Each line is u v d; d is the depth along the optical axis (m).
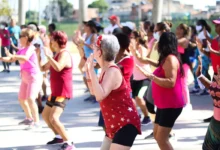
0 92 13.13
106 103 4.74
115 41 4.71
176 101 5.46
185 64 8.66
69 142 6.89
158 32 7.75
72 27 37.56
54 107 6.79
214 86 4.60
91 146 7.28
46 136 7.96
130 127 4.71
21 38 7.96
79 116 9.72
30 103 8.34
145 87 8.29
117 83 4.67
